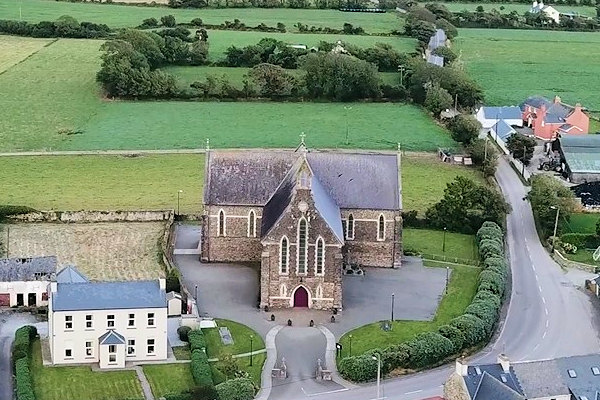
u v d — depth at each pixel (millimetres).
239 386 170375
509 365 165625
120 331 184000
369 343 194000
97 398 170000
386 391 176625
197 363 180000
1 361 182500
